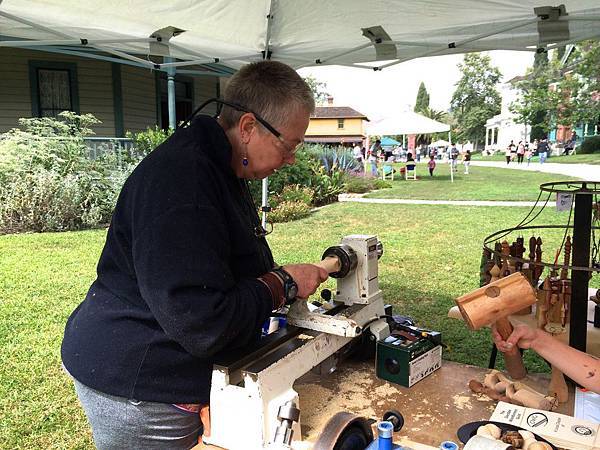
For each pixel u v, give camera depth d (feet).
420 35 9.31
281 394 3.87
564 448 3.76
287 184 36.65
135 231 3.57
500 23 8.68
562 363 4.26
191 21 8.79
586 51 73.20
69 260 19.81
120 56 9.59
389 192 48.06
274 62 4.14
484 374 5.20
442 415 4.38
